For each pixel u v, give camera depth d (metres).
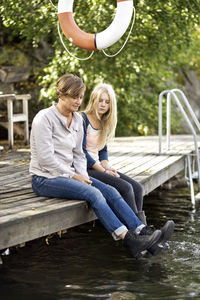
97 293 3.05
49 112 3.56
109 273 3.41
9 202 3.64
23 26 8.16
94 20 7.79
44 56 9.75
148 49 9.02
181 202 5.77
